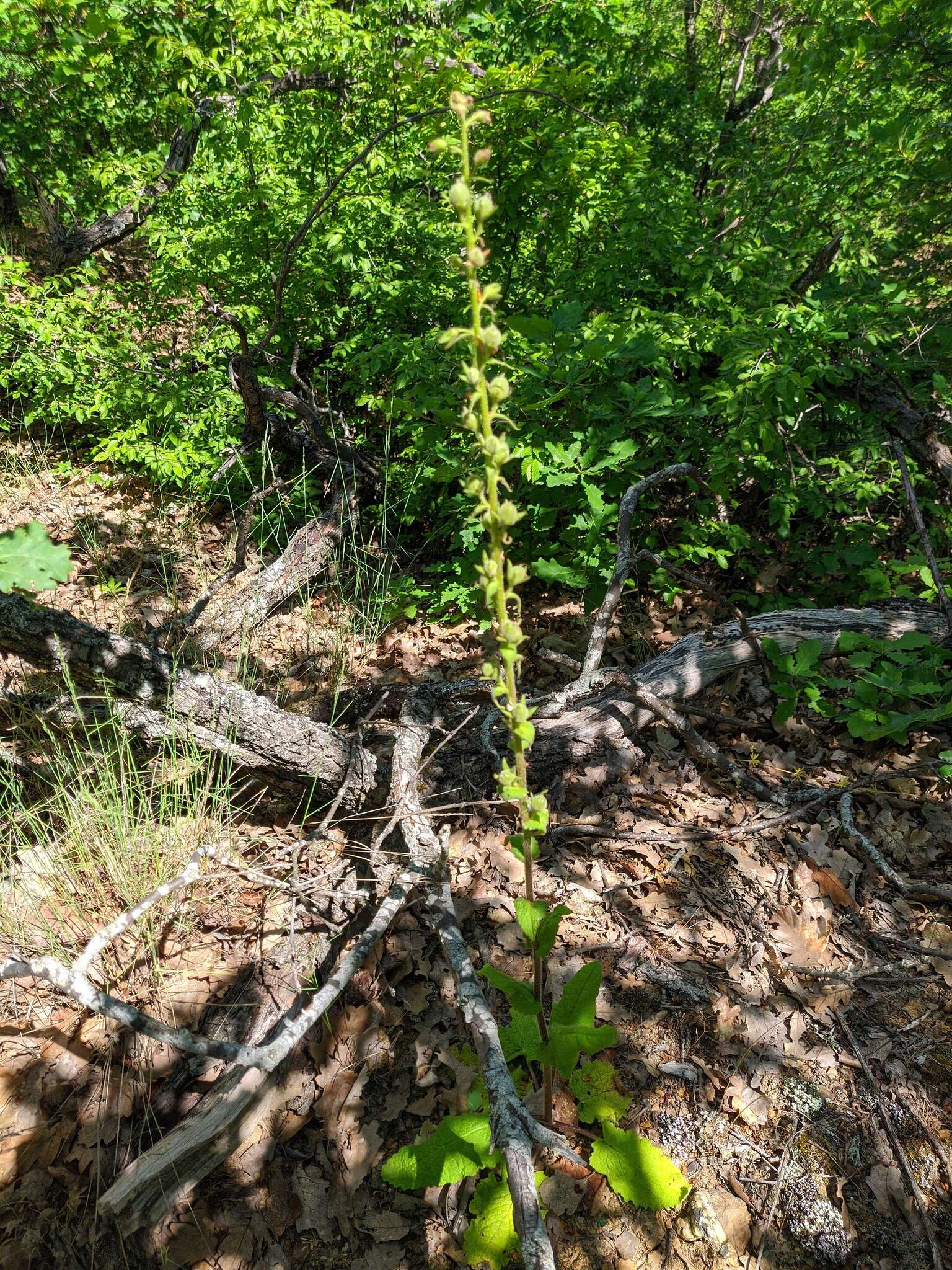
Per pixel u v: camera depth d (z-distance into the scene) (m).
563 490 4.03
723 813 2.88
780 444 3.88
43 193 7.78
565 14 5.79
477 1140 1.85
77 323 5.70
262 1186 1.97
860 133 4.67
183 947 2.42
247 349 4.55
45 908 2.51
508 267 5.23
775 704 3.39
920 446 4.21
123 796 2.60
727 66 8.88
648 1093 2.11
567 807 2.89
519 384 4.06
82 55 4.82
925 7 3.38
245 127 4.92
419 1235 1.90
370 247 5.38
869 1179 1.94
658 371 4.18
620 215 4.83
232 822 2.89
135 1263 1.84
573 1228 1.88
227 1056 1.67
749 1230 1.87
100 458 5.17
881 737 3.12
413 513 5.07
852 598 3.99
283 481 4.48
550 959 2.39
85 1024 2.21
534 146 4.58
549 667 3.79
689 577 3.07
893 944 2.46
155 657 2.80
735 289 4.84
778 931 2.48
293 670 3.94
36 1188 1.93
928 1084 2.12
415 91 4.77
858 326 4.12
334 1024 2.25
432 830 2.52
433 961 2.40
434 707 3.10
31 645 2.69
